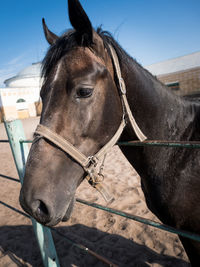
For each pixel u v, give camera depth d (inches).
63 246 95.2
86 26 37.3
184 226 44.3
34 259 89.0
